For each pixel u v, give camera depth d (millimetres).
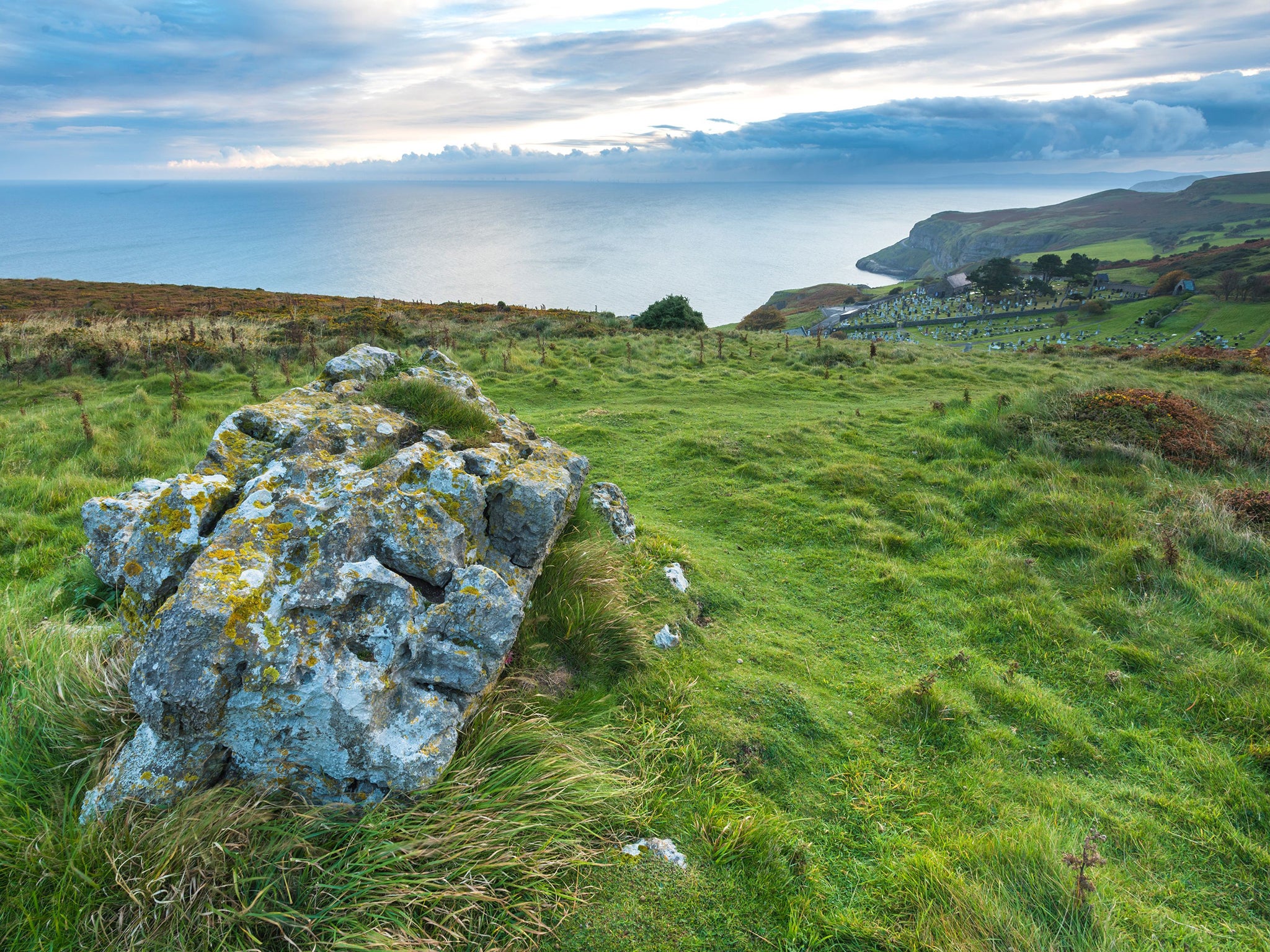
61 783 3676
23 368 17828
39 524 7785
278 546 3801
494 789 3803
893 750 4812
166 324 26625
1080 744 4930
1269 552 7520
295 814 3408
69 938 2914
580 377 18844
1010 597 6984
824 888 3615
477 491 4715
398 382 6582
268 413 5305
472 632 3883
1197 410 12117
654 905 3418
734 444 11742
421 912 3240
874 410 14836
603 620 5418
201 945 2939
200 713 3246
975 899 3461
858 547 8219
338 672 3438
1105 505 8727
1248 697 5305
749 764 4473
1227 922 3584
